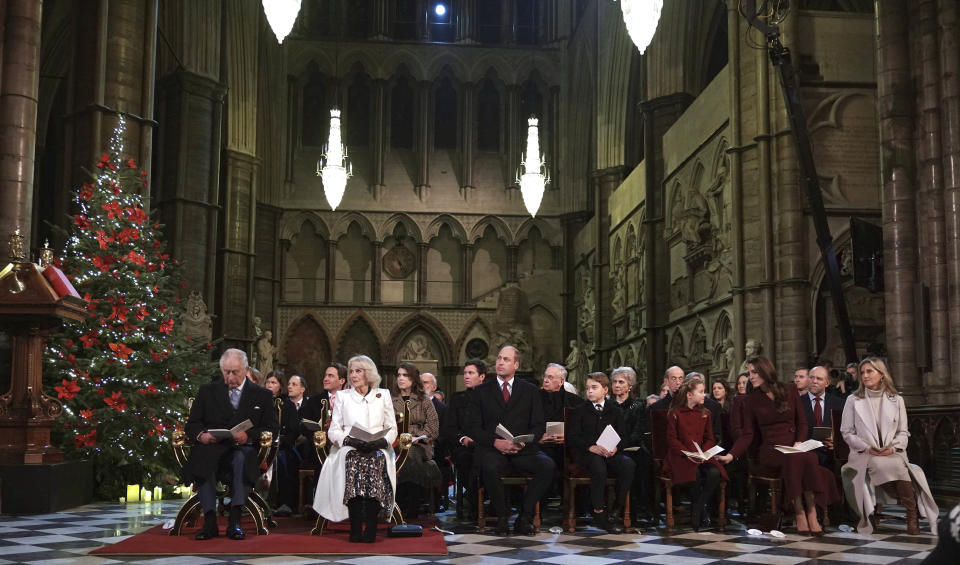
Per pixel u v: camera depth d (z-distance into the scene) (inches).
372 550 299.0
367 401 324.5
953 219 490.3
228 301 1341.0
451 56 1713.8
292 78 1670.8
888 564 281.0
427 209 1678.2
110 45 760.3
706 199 924.6
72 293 440.1
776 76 770.2
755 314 782.5
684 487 420.2
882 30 530.3
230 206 1354.6
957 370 481.7
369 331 1644.9
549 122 1729.8
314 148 1694.1
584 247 1560.0
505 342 1592.0
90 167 731.4
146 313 544.4
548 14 1752.0
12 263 439.5
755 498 391.2
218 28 1124.5
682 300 1016.9
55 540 325.4
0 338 503.5
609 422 370.9
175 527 333.4
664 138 1088.2
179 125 1074.1
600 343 1413.6
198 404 330.0
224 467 331.6
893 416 360.5
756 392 373.4
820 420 410.0
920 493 359.9
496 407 360.2
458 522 405.4
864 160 757.3
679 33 1107.9
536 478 353.1
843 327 565.3
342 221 1662.2
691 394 370.0
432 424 409.4
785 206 753.0
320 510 319.0
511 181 1700.3
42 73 1289.4
